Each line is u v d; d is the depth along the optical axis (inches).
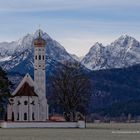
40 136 7834.6
